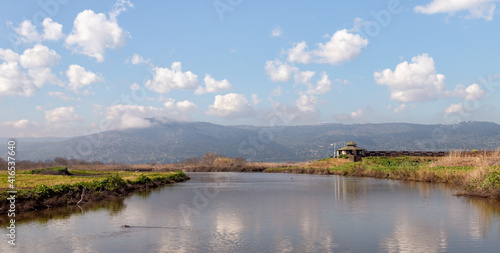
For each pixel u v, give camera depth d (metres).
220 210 31.19
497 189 37.12
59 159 144.25
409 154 114.38
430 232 21.81
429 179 63.81
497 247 18.44
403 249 18.25
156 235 21.42
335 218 26.81
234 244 19.30
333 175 96.50
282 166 147.12
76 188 38.94
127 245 19.11
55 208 32.66
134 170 142.38
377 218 26.66
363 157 113.81
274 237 20.81
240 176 99.75
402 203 34.50
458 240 19.89
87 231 22.52
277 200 38.41
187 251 17.97
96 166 142.88
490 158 64.94
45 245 19.16
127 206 34.09
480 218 26.17
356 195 42.22
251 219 26.59
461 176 52.88
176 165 179.75
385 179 73.69
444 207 31.55
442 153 109.62
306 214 28.73
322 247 18.67
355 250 18.11
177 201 38.16
